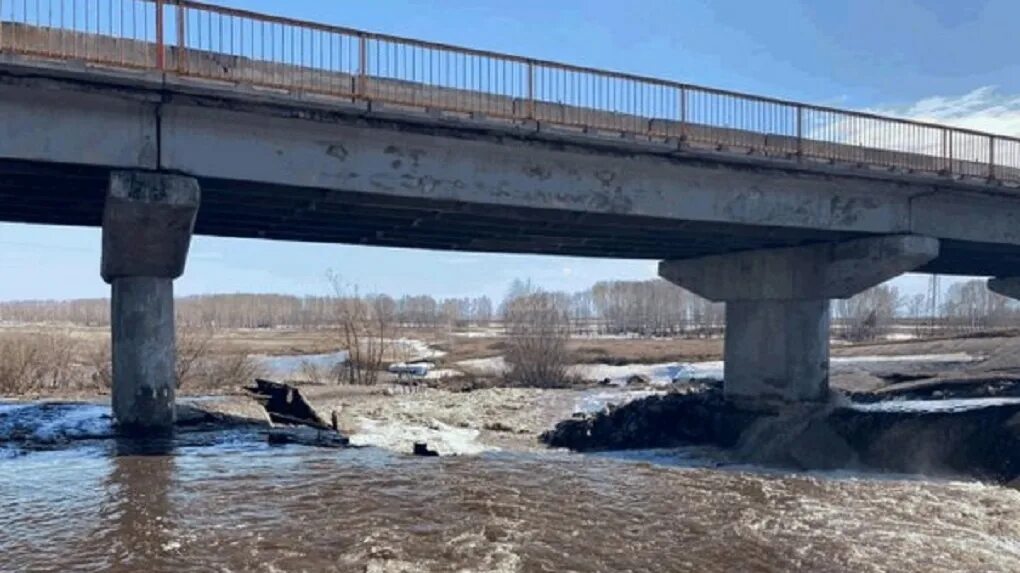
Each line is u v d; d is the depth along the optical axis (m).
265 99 17.48
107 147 16.86
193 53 17.11
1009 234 29.83
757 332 29.28
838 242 27.52
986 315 111.94
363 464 17.53
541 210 21.69
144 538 11.55
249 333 134.25
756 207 24.62
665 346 79.62
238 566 10.47
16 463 16.61
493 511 13.95
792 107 24.53
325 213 21.83
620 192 22.47
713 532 13.69
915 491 18.50
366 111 18.47
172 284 20.11
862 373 39.19
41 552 10.88
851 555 12.81
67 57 15.79
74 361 47.59
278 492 14.48
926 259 27.28
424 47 19.39
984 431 21.55
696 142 22.59
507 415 35.31
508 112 20.33
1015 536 14.58
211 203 20.42
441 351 85.81
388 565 10.73
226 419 23.30
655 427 28.33
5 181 18.22
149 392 19.94
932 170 26.70
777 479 19.39
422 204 20.64
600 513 14.44
